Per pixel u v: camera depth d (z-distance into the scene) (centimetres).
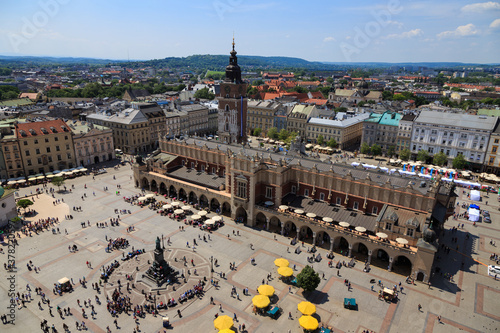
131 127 18500
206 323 6625
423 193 8488
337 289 7688
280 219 9956
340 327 6550
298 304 7006
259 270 8369
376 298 7400
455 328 6581
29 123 14625
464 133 16275
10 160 13862
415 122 17625
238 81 15000
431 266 7750
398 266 8675
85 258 8731
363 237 8569
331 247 9019
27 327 6444
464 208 12225
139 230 10238
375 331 6469
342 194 9781
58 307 6825
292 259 8844
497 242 9862
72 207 11756
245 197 10512
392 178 9412
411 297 7444
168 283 7738
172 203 11694
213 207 11888
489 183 14850
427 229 7831
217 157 12500
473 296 7512
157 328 6469
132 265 8438
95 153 16900
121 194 12988
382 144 19600
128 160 17662
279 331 6456
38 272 8106
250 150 12138
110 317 6731
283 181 10344
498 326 6656
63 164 15550
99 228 10312
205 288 7669
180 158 13812
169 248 9244
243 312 6944
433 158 16950
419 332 6469
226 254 9025
